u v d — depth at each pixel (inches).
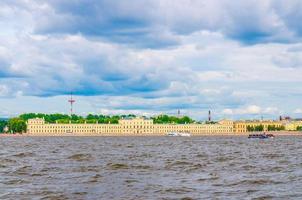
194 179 3211.1
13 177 3324.3
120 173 3627.0
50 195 2504.9
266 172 3730.3
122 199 2400.3
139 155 6323.8
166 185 2896.2
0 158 5334.6
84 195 2517.2
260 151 7662.4
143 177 3348.9
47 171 3747.5
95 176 3373.5
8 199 2388.0
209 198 2423.7
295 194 2551.7
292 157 5821.9
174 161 4933.6
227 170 3907.5
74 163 4603.8
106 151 7593.5
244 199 2397.9
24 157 5605.3
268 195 2516.0
